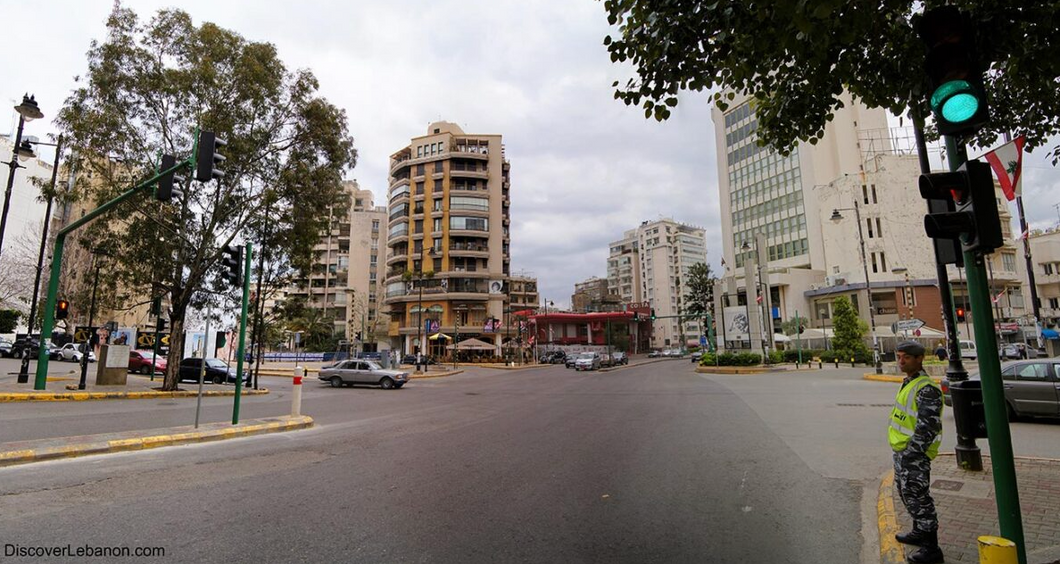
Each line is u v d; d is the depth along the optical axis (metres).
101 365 20.75
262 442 9.77
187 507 5.53
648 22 5.02
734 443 9.59
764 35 4.86
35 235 45.91
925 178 3.75
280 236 22.70
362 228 94.69
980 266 3.62
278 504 5.68
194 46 19.97
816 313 58.44
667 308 130.62
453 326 73.44
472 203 77.12
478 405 17.14
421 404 17.64
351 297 87.94
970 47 3.65
